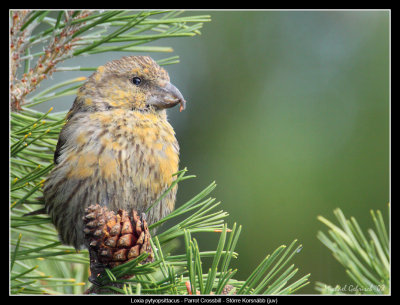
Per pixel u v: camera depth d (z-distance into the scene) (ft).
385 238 17.97
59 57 19.88
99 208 17.61
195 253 15.53
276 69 34.99
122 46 19.89
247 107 34.47
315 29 35.04
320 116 33.40
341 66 34.32
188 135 34.50
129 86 24.38
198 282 16.16
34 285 19.86
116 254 17.44
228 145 33.71
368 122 32.73
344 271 31.01
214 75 35.32
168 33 19.89
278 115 33.76
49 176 22.61
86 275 22.82
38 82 20.01
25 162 20.86
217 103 34.91
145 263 17.93
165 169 23.20
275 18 35.24
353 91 33.73
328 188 31.37
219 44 35.45
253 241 31.55
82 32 19.65
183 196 33.45
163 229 33.53
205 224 18.66
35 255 19.56
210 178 33.27
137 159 22.67
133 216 17.87
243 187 32.35
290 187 31.81
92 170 22.17
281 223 31.48
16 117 20.12
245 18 35.35
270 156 32.65
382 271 17.65
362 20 34.45
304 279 15.75
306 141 32.63
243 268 31.50
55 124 20.72
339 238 18.22
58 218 22.86
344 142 32.42
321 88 34.17
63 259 21.02
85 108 24.03
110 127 22.88
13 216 20.07
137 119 23.48
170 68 35.70
